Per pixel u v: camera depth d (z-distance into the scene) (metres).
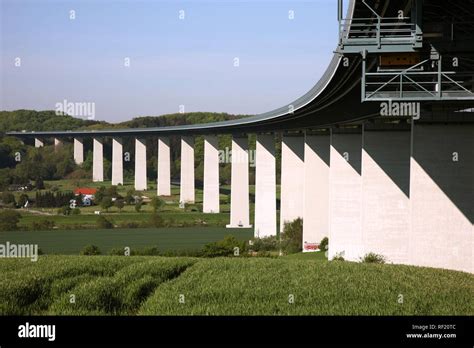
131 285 32.34
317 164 69.44
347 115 52.91
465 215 37.78
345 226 57.09
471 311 29.41
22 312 28.78
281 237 72.88
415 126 38.03
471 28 28.91
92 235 82.25
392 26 31.64
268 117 65.44
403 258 47.72
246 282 35.22
